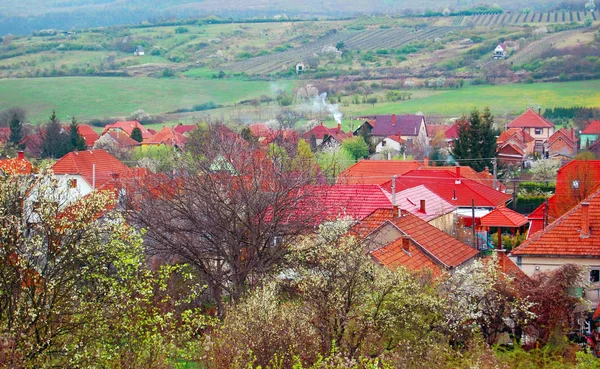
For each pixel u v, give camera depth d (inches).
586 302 1077.8
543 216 1962.4
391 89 7381.9
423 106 6412.4
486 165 3383.4
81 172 2127.2
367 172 2598.4
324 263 878.4
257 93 7357.3
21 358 658.2
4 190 722.8
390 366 757.9
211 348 775.1
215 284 1197.1
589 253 1311.5
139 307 759.7
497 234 2202.3
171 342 768.3
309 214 1251.2
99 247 740.0
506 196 2506.2
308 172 1375.5
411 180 2410.2
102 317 723.4
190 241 1185.4
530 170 3486.7
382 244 1257.4
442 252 1353.3
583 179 1980.8
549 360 954.1
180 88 7608.3
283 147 1768.0
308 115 5876.0
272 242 1232.8
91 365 698.2
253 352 767.7
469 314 956.0
